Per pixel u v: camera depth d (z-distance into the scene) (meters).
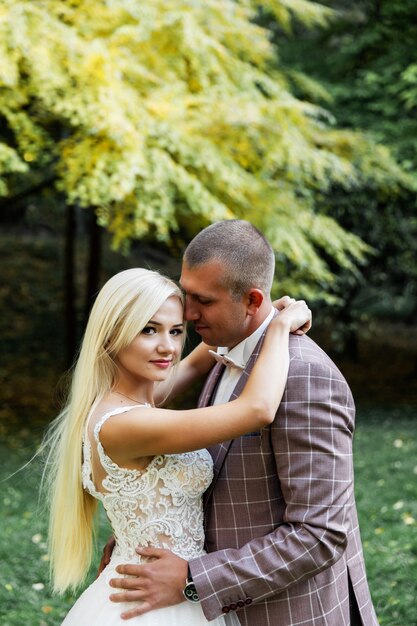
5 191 6.12
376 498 6.34
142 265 17.50
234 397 2.09
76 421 2.08
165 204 6.23
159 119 6.43
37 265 17.66
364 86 10.05
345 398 2.00
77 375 2.10
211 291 2.02
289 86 8.94
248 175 7.12
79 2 6.67
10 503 6.40
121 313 2.02
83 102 6.14
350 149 8.21
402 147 9.62
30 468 7.70
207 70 7.00
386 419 10.66
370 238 10.93
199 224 7.32
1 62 5.64
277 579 1.89
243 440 2.02
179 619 1.96
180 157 6.46
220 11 7.01
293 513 1.91
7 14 5.76
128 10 6.24
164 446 1.93
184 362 2.64
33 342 14.97
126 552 2.05
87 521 2.17
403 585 4.33
